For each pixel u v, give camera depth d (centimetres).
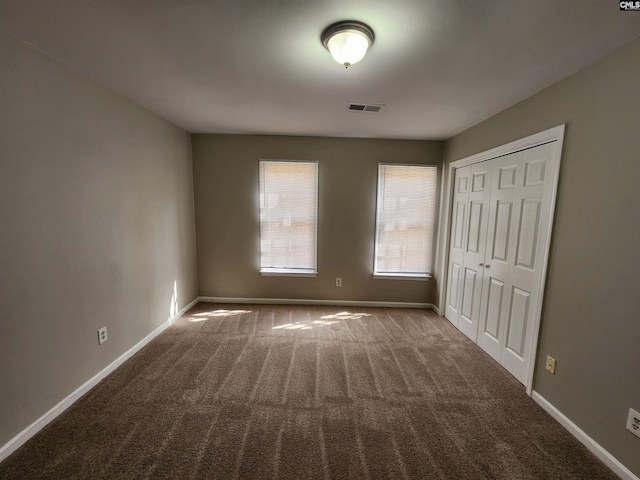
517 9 122
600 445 152
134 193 247
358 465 145
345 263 373
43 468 140
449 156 339
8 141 145
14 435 150
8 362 147
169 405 185
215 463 144
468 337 292
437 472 142
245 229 368
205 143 353
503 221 241
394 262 373
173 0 120
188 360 240
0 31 140
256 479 136
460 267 312
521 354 217
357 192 361
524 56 159
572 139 173
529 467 146
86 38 149
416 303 377
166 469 140
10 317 147
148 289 270
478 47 152
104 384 206
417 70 179
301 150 355
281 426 169
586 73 165
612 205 148
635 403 136
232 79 197
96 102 201
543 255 195
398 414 182
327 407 186
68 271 181
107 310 217
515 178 227
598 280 155
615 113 147
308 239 370
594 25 130
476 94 212
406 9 124
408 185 360
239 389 203
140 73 189
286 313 350
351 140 354
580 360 165
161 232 291
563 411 176
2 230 143
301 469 141
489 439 163
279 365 235
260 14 129
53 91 168
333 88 208
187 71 186
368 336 292
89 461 144
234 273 376
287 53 163
